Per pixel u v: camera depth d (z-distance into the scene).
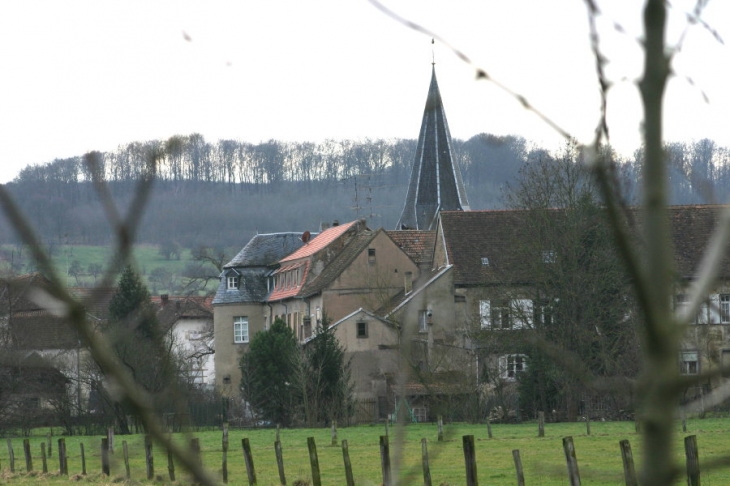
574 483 64.44
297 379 187.88
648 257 6.85
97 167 7.29
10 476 116.88
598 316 165.62
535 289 175.25
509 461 120.12
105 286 7.03
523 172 171.50
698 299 7.10
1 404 134.88
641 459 6.79
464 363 171.62
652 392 6.75
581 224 164.00
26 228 6.58
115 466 13.53
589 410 179.12
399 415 11.36
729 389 6.65
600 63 6.91
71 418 143.00
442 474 108.94
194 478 7.10
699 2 6.88
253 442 161.00
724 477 99.44
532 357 173.25
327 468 119.06
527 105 7.17
